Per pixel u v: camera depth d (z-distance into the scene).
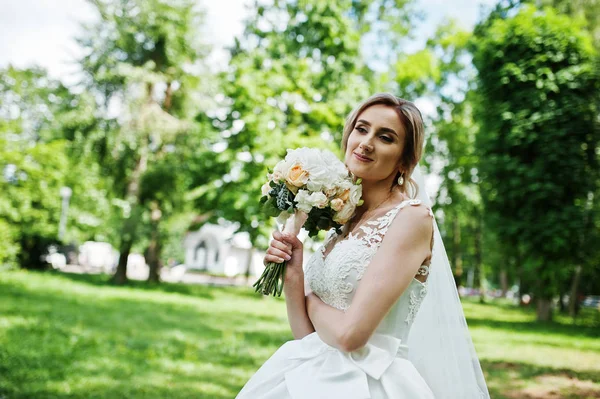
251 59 18.30
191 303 15.92
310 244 14.67
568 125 14.66
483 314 20.28
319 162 1.98
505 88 15.51
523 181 15.07
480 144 16.41
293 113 17.91
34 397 4.91
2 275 18.80
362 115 2.01
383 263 1.76
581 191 14.91
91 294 15.80
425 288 1.92
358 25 20.59
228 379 6.27
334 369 1.83
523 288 30.34
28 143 21.72
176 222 22.39
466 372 2.24
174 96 21.48
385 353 1.83
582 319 19.61
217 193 18.81
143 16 19.83
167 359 7.10
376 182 2.04
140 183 21.00
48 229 24.31
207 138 19.41
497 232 15.91
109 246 42.91
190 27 20.56
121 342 8.03
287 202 2.00
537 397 6.12
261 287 1.99
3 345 6.88
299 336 2.00
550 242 14.81
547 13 15.45
